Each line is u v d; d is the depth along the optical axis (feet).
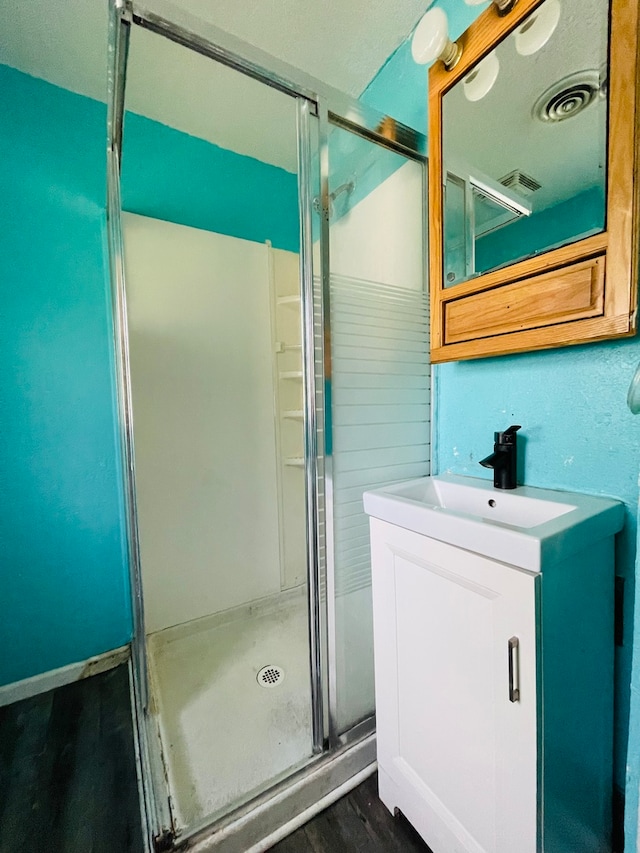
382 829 2.85
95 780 3.34
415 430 3.74
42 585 4.48
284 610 6.09
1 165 4.06
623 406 2.35
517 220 2.73
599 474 2.49
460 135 3.06
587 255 2.25
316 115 3.03
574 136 2.37
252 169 5.63
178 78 4.12
